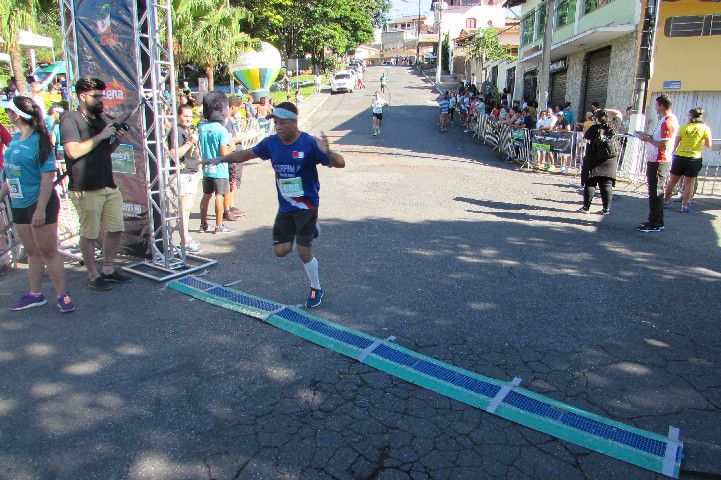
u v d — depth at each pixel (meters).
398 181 11.22
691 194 8.63
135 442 3.00
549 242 6.84
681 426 3.14
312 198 4.46
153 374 3.68
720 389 3.52
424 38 75.06
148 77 5.43
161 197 5.56
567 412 3.23
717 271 5.78
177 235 7.16
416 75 55.94
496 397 3.38
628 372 3.71
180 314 4.63
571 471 2.78
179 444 2.98
